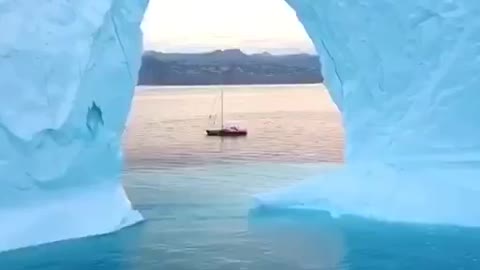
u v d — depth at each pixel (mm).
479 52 10414
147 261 8352
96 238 9453
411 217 10156
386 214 10391
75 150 9609
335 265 8172
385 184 10711
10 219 8867
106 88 10055
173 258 8484
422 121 10703
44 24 9250
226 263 8273
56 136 9273
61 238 9242
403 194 10422
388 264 8195
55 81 9258
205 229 10117
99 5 9805
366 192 10828
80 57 9430
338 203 11023
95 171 10078
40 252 8688
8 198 8914
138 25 10789
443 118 10523
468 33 10484
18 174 8938
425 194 10227
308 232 9891
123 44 10438
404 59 10992
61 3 9484
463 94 10438
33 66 9031
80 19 9562
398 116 11078
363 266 8109
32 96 9008
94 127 9898
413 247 8930
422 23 10750
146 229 10094
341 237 9539
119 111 10438
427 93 10766
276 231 9969
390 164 10852
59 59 9273
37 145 9055
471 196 9938
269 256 8578
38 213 9125
